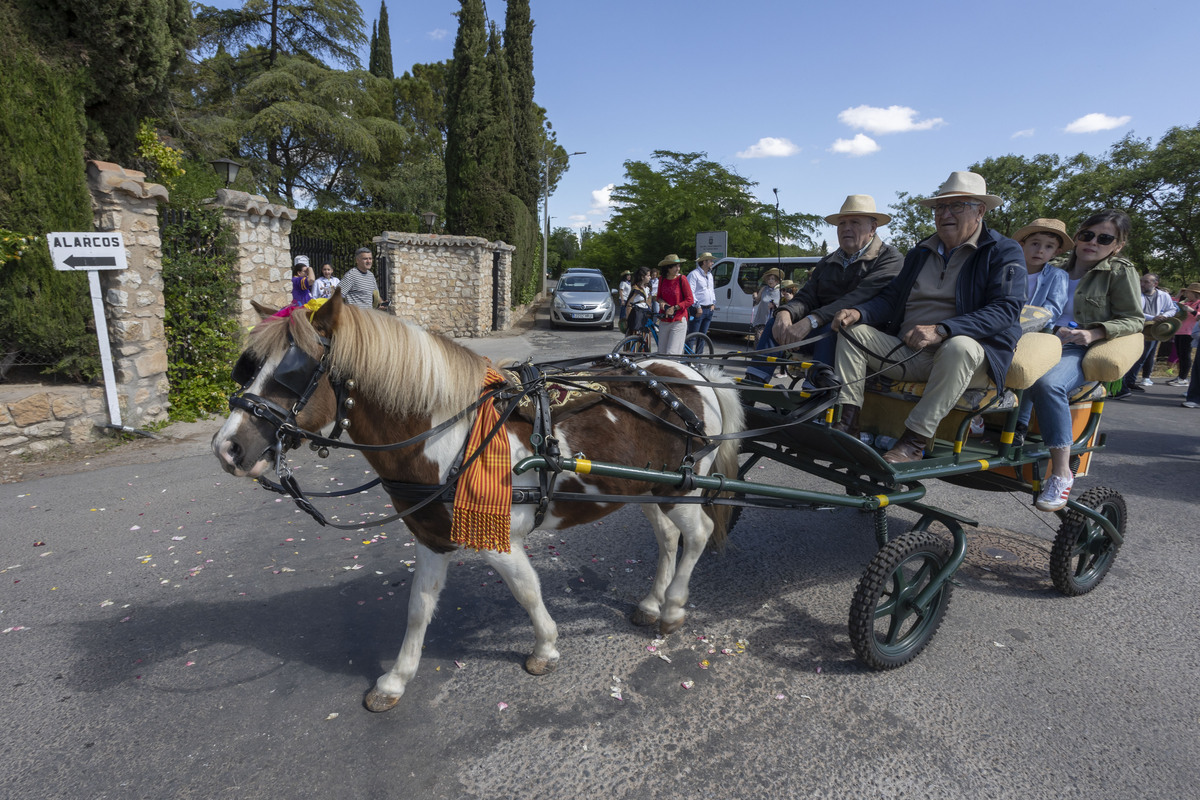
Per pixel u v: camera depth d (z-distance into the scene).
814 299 4.33
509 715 2.76
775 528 4.87
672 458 3.10
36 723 2.65
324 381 2.38
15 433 5.93
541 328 20.34
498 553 2.72
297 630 3.36
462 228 21.19
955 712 2.80
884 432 3.61
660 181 33.06
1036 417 3.57
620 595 3.82
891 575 2.90
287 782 2.38
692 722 2.72
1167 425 8.66
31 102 5.83
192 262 7.71
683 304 10.38
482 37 20.56
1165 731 2.69
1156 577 4.12
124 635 3.28
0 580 3.80
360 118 30.00
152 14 6.85
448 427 2.51
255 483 5.49
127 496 5.12
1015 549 4.52
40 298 6.10
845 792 2.36
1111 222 3.71
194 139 14.17
